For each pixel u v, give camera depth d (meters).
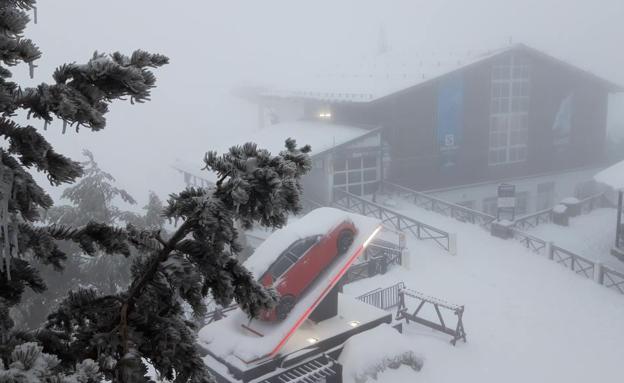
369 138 31.77
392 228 27.34
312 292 13.69
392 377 13.70
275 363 12.75
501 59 35.03
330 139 31.28
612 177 24.78
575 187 39.28
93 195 16.58
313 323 14.43
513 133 36.59
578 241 27.28
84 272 15.85
